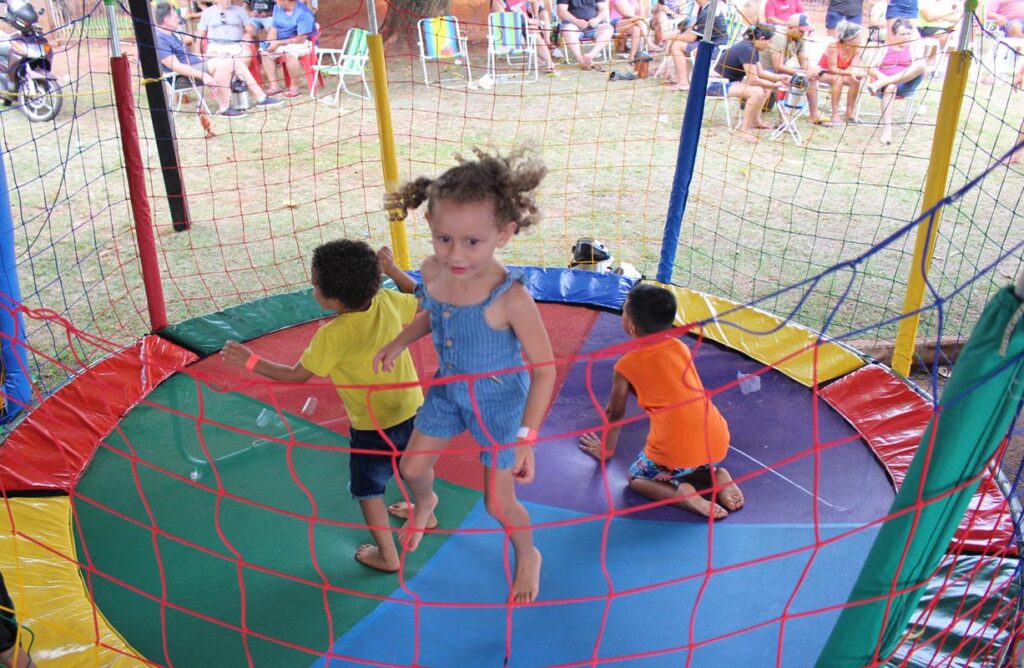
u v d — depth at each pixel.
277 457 4.14
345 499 3.87
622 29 11.88
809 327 5.49
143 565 3.48
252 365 3.07
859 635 2.56
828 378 4.66
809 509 3.77
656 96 10.92
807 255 6.74
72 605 3.25
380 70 4.88
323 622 3.21
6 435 4.37
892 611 2.52
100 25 12.21
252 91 10.27
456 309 2.77
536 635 3.13
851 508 3.77
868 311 5.83
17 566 3.15
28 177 8.14
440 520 3.72
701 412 3.58
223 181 8.31
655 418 3.65
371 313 3.17
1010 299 2.10
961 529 3.52
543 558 3.50
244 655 3.07
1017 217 7.34
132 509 3.79
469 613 3.24
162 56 9.63
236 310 5.41
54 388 4.84
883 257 6.65
